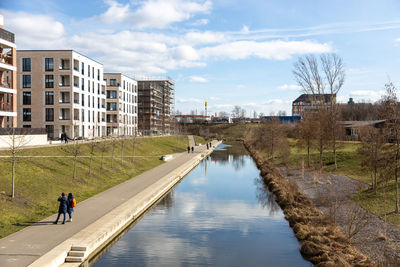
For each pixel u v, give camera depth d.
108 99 77.38
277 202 29.27
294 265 15.70
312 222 21.12
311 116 47.34
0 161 23.72
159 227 21.47
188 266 15.46
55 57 51.28
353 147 51.56
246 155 76.88
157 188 28.81
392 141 26.41
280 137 57.75
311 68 47.53
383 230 19.00
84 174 29.72
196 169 51.28
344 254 15.61
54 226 17.06
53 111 51.41
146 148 59.31
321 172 39.66
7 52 39.50
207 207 27.23
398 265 13.75
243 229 21.47
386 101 24.98
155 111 125.44
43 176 24.72
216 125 175.50
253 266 15.59
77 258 13.81
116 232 18.50
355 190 29.17
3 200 18.61
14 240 14.77
